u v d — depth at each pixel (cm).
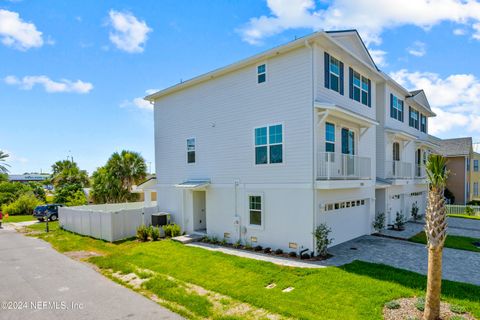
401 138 1806
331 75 1145
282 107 1112
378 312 560
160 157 1694
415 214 1905
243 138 1247
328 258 985
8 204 3234
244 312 591
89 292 736
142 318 580
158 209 1680
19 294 729
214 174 1370
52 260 1088
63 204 2642
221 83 1345
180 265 937
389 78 1592
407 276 765
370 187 1449
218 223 1348
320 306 595
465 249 1122
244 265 897
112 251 1216
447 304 593
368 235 1402
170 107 1623
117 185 2531
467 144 2859
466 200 2775
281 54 1118
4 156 4269
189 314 591
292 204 1075
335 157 1124
